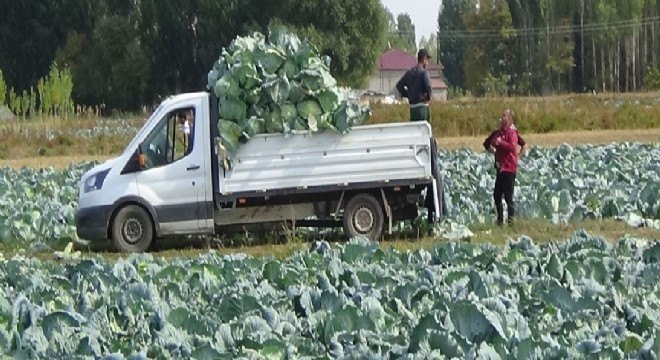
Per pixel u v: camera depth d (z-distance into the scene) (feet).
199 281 66.18
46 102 318.45
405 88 100.32
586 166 129.90
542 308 56.85
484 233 96.68
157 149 95.96
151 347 48.62
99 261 76.18
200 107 95.14
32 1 429.38
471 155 154.10
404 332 51.88
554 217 101.81
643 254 72.18
